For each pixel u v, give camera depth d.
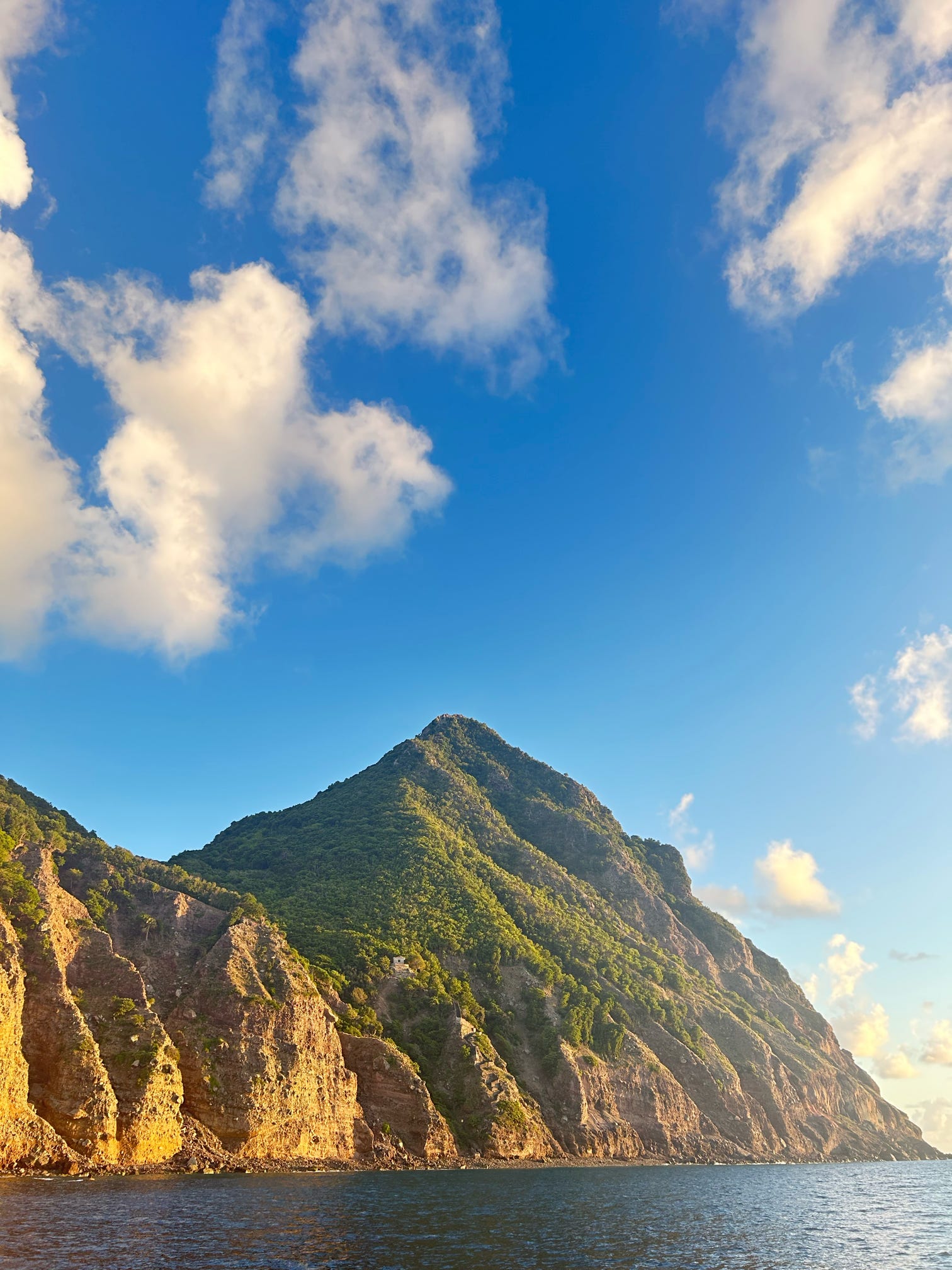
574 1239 70.56
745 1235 78.69
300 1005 124.31
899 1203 111.75
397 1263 57.56
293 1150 114.62
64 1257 53.28
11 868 114.81
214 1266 53.50
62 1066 95.12
